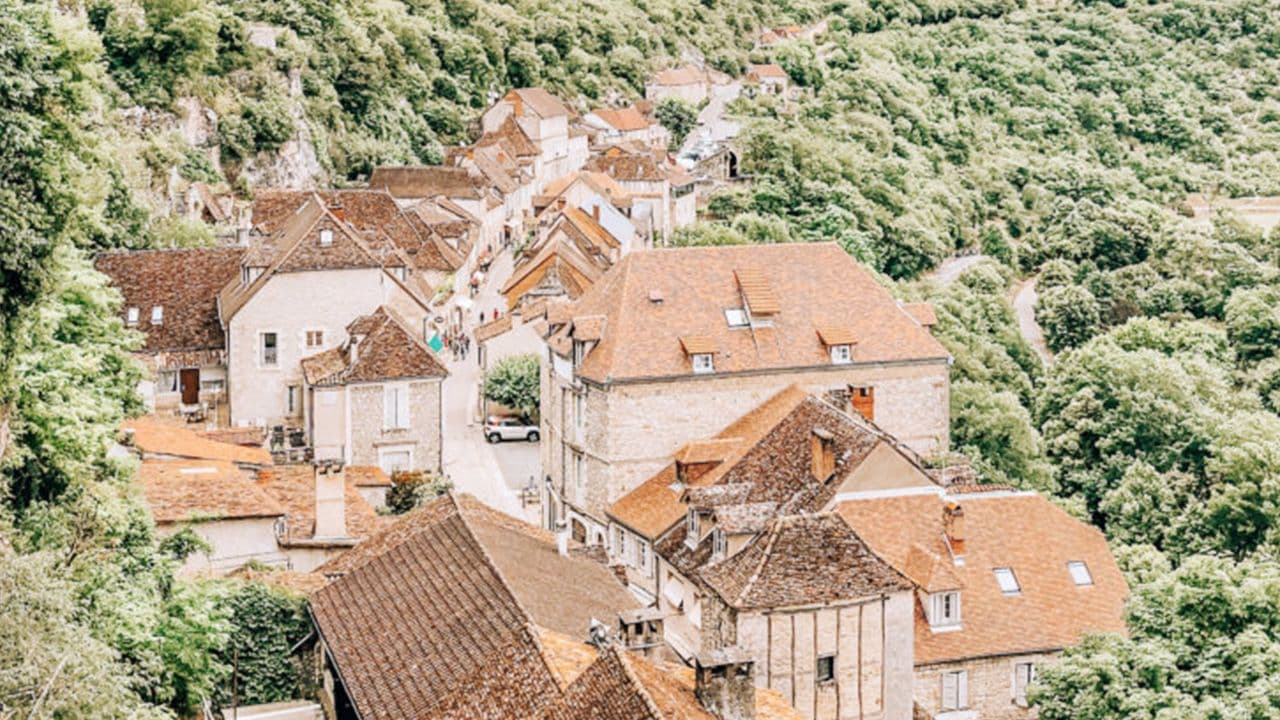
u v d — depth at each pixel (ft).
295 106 525.75
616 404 249.34
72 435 146.20
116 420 169.17
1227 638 161.99
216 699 169.37
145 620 141.28
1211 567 170.30
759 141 615.57
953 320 426.10
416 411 289.74
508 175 604.49
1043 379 427.33
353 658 157.17
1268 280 523.70
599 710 113.19
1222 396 381.40
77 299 172.45
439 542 173.68
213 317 317.42
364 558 183.11
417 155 635.25
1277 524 283.79
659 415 251.60
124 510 154.40
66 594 107.14
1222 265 532.73
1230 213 582.76
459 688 134.10
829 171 608.19
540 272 416.05
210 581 178.40
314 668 175.11
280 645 174.50
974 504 218.59
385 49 645.51
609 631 143.13
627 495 249.96
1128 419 352.28
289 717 168.04
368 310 309.01
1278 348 460.14
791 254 270.46
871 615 170.19
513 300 417.49
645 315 257.34
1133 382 361.71
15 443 141.08
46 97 131.85
